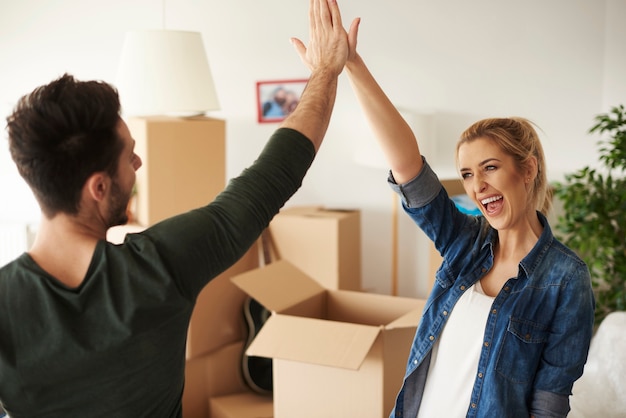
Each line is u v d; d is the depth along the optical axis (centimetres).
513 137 152
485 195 152
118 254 111
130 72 351
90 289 108
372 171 427
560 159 408
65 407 108
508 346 147
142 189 338
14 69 466
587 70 399
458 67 411
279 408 227
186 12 440
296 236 378
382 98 158
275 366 227
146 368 110
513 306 149
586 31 397
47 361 106
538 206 157
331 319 262
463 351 153
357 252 396
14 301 107
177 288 110
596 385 254
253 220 118
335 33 138
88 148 110
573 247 353
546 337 148
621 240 342
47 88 111
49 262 111
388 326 211
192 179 350
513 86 407
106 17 450
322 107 130
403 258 431
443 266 164
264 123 437
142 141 335
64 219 112
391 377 215
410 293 432
